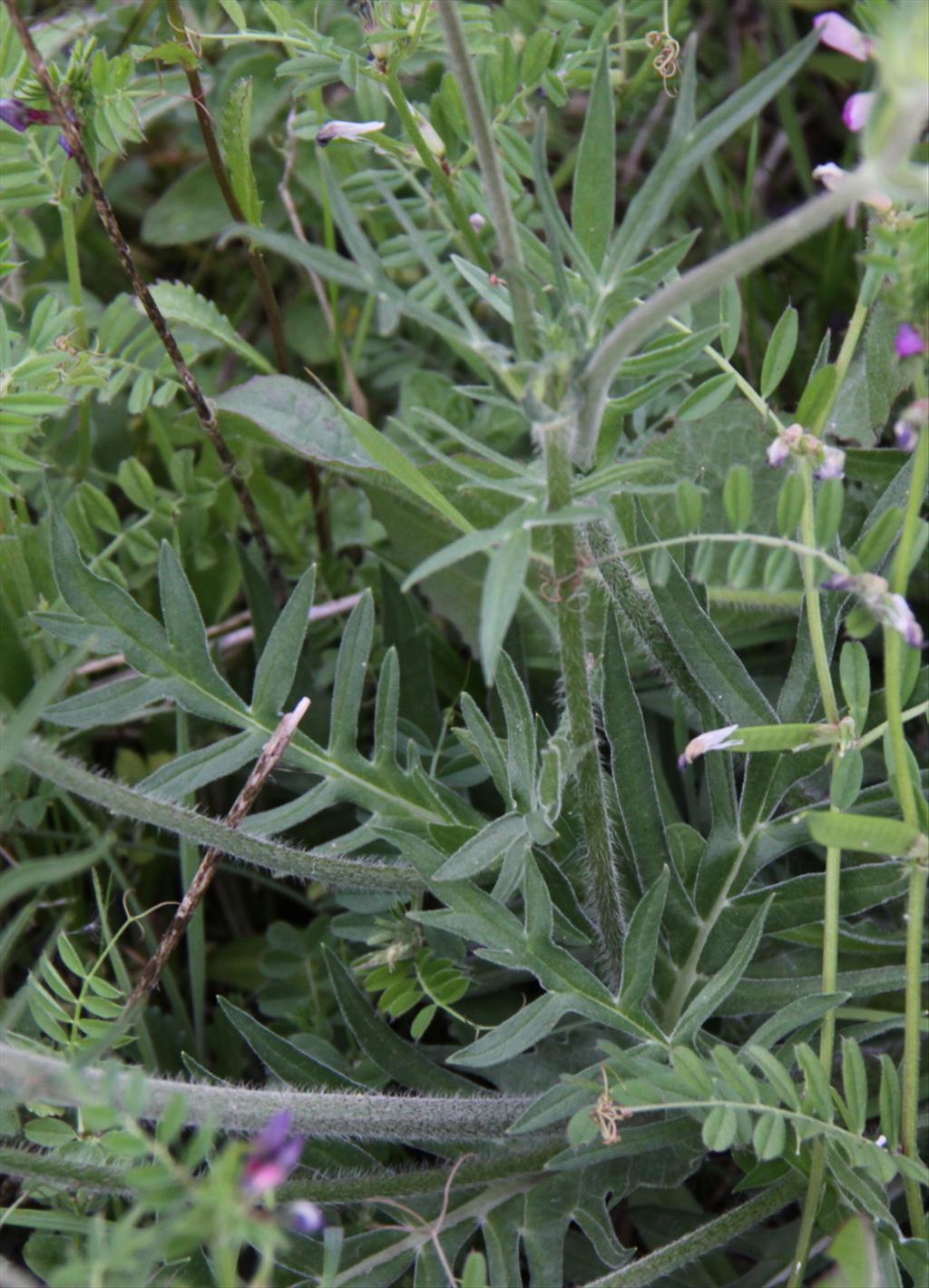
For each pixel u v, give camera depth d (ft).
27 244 5.03
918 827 3.90
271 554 4.94
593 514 3.65
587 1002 4.00
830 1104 3.92
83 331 4.67
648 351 4.08
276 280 5.52
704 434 4.64
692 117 3.67
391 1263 4.14
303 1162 4.28
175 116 5.39
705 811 4.64
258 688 4.17
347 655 4.21
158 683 4.15
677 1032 4.00
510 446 5.12
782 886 4.17
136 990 4.19
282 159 5.33
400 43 4.41
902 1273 4.31
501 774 4.11
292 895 4.83
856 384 4.64
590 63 4.58
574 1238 4.37
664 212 3.69
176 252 5.55
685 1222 4.37
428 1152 4.35
